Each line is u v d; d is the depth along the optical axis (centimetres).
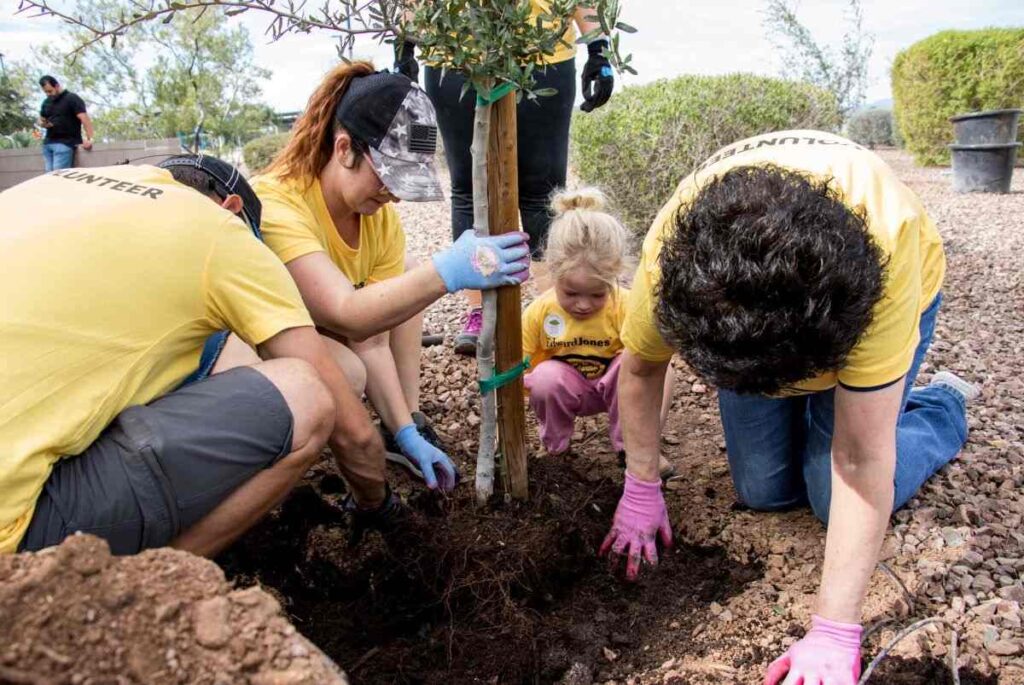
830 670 172
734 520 255
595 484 275
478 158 203
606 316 272
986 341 407
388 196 224
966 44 1067
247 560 235
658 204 588
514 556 227
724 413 242
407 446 257
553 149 337
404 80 214
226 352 229
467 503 247
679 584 235
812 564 230
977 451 286
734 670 196
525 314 284
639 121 584
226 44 1930
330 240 235
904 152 1428
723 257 131
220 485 173
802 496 256
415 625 226
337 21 180
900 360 163
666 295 143
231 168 206
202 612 115
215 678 110
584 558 241
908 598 211
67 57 184
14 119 1491
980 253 600
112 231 163
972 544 232
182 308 171
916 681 186
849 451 174
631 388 219
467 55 184
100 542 120
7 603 110
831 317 131
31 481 156
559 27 199
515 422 237
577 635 217
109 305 161
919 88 1131
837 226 134
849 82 826
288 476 184
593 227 249
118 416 169
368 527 241
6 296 155
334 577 236
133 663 108
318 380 182
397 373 287
